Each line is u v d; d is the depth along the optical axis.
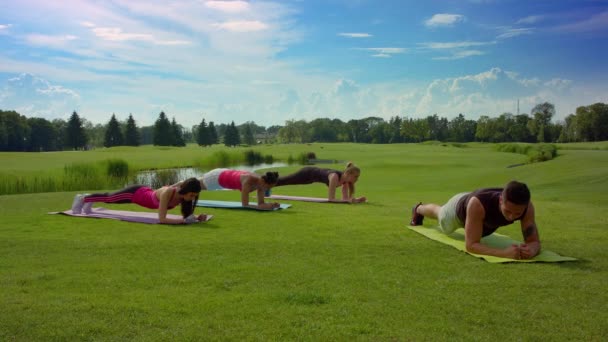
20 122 88.00
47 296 3.48
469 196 5.21
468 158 38.75
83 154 46.06
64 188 19.75
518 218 4.85
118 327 2.89
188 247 5.27
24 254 4.93
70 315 3.08
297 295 3.50
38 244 5.43
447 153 48.94
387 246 5.35
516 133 107.50
